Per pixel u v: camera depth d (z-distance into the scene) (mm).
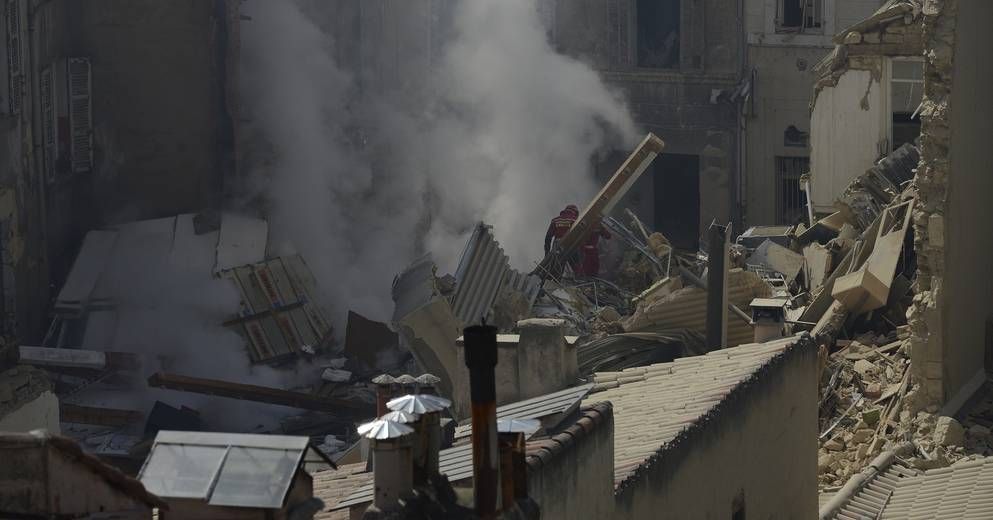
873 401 44656
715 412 28219
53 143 59031
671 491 25984
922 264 41562
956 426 39875
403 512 17203
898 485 37125
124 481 15086
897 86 65125
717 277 42688
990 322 44250
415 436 18203
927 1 41281
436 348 49438
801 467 34688
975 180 43469
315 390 56812
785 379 33188
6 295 52500
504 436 18750
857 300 49062
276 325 59781
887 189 59531
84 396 53906
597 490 23047
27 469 14852
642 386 31578
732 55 83312
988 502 33906
